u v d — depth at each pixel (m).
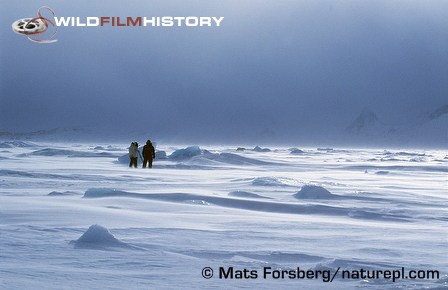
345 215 12.05
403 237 8.65
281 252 6.92
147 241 7.64
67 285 4.73
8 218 9.92
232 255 6.81
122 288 4.71
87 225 9.18
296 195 15.77
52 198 13.70
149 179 22.61
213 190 17.50
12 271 5.27
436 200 15.63
